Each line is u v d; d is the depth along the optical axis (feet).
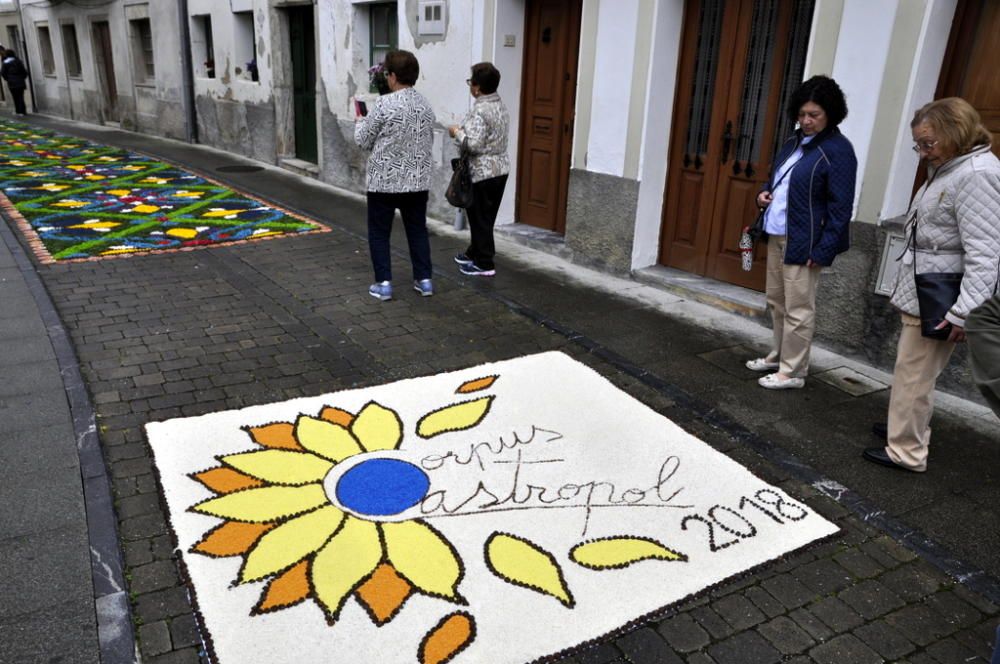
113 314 16.96
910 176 14.61
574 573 8.98
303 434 11.90
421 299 18.65
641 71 18.86
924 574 9.32
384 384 13.84
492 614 8.26
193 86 45.88
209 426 12.02
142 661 7.57
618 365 15.10
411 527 9.69
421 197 18.02
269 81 37.91
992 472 11.64
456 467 11.14
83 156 40.60
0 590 8.38
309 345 15.57
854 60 14.60
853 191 12.66
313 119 36.47
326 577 8.72
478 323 17.16
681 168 19.77
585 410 13.06
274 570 8.80
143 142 47.52
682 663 7.81
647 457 11.60
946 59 14.08
